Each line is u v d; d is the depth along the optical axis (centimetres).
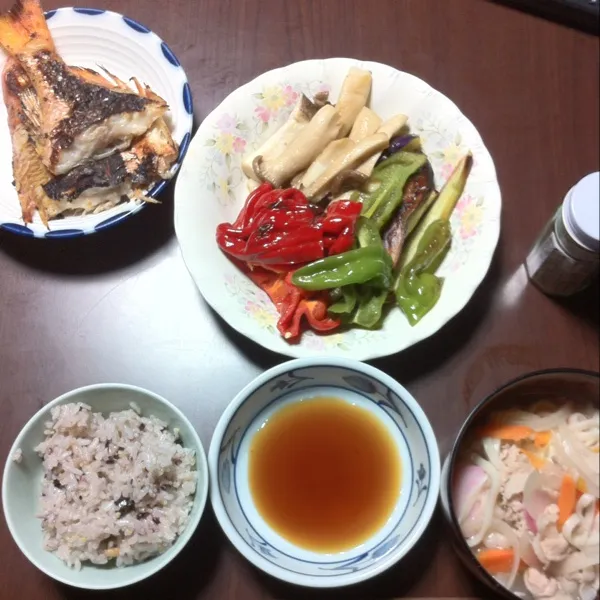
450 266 53
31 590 48
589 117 58
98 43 58
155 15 59
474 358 53
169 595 48
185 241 51
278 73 55
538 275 54
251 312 52
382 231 53
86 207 54
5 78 56
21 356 52
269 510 50
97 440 47
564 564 48
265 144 55
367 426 52
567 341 54
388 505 50
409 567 49
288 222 51
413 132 55
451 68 59
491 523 49
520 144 58
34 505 47
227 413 47
